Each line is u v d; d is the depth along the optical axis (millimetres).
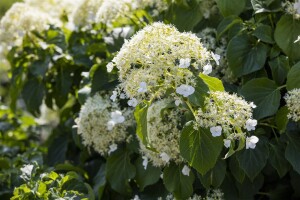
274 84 2900
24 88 3957
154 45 2373
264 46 2996
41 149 4301
